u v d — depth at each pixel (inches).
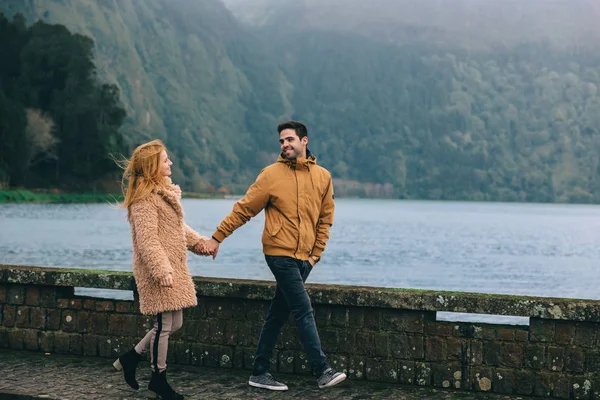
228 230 207.8
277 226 205.3
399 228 3213.6
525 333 207.6
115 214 3282.5
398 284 1123.9
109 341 244.1
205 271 1172.5
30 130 4074.8
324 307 224.8
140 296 198.7
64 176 4293.8
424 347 216.4
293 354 230.4
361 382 219.8
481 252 1892.2
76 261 1248.8
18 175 4040.4
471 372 211.9
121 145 4537.4
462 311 209.8
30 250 1456.7
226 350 235.0
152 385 196.5
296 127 208.4
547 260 1675.7
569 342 204.1
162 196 197.2
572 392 203.8
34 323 251.0
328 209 213.8
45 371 224.4
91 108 4377.5
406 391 210.5
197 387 211.5
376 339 220.5
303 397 202.5
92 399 194.9
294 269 205.0
